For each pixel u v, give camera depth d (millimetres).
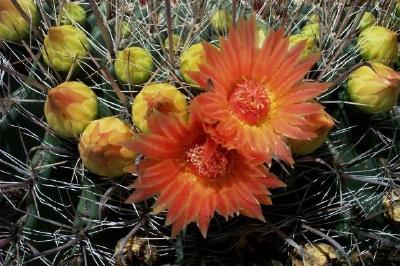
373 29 322
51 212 299
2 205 323
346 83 304
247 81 251
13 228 299
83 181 287
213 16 311
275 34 243
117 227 290
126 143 233
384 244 320
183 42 305
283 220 297
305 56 281
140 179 235
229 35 239
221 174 243
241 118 243
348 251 311
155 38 305
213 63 237
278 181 236
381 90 289
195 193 243
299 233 302
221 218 287
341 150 305
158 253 295
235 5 275
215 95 235
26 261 302
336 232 308
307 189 298
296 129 240
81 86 274
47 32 303
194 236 292
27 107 299
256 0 333
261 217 237
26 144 307
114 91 282
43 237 302
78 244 293
